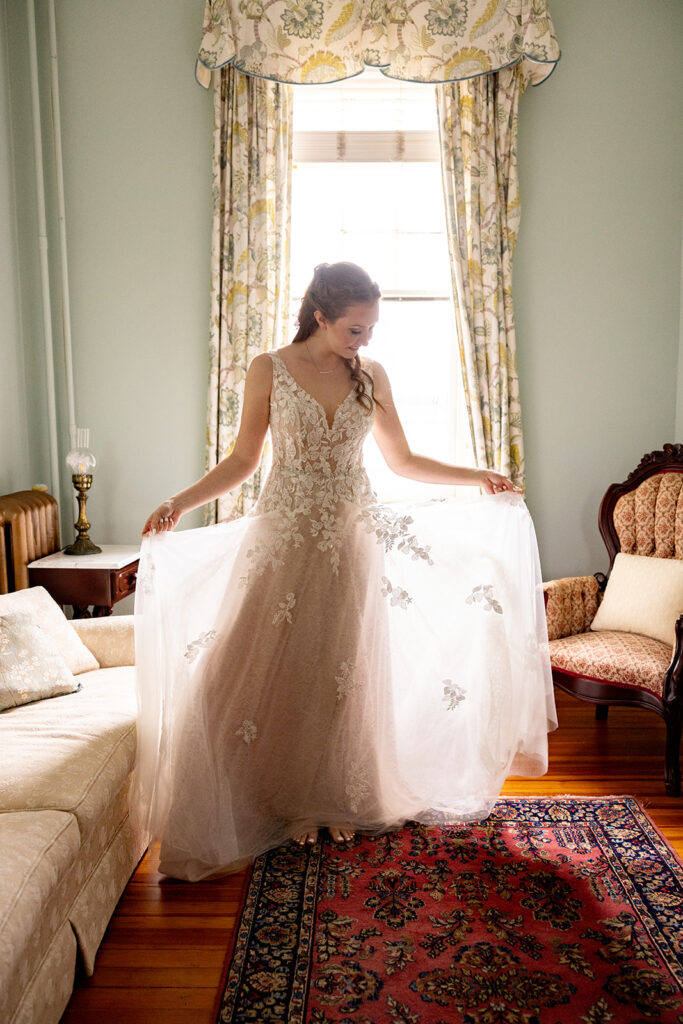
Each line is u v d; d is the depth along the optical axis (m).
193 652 2.21
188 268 3.94
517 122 3.85
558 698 3.83
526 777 2.89
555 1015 1.66
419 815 2.47
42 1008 1.53
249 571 2.26
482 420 3.94
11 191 3.79
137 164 3.89
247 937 1.93
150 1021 1.67
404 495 4.23
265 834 2.31
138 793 2.21
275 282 3.86
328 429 2.29
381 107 4.03
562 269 3.98
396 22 3.60
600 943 1.90
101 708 2.29
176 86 3.85
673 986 1.75
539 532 4.11
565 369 4.03
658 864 2.27
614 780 2.87
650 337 4.02
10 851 1.56
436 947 1.89
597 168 3.93
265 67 3.60
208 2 3.53
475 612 2.43
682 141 3.91
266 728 2.28
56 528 3.69
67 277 3.92
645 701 2.82
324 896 2.11
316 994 1.73
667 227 3.96
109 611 3.43
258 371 2.34
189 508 2.35
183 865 2.20
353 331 2.24
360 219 4.13
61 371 4.00
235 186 3.74
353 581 2.29
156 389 4.00
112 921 2.03
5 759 1.93
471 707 2.44
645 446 4.07
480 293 3.86
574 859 2.30
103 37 3.83
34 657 2.41
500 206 3.85
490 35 3.59
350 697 2.30
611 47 3.87
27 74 3.80
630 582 3.25
